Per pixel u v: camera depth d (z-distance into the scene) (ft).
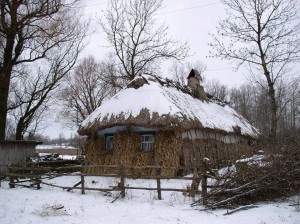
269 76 81.76
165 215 32.01
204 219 30.30
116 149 61.31
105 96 147.13
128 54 113.09
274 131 78.38
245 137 88.22
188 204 36.22
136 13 111.55
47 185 51.93
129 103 61.57
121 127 62.03
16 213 34.22
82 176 43.86
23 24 68.39
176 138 57.06
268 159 37.86
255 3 81.00
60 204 37.55
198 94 82.23
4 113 71.20
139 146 60.29
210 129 66.23
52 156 92.32
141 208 35.01
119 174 41.11
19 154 70.13
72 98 146.30
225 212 32.58
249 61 82.94
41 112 112.78
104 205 36.94
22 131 90.38
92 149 64.95
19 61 73.61
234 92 217.97
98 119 62.75
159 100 59.98
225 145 75.92
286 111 149.89
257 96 201.77
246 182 35.45
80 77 147.33
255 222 28.86
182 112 59.47
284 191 35.99
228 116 89.35
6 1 66.44
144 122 57.16
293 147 39.78
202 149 64.69
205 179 35.12
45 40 75.77
